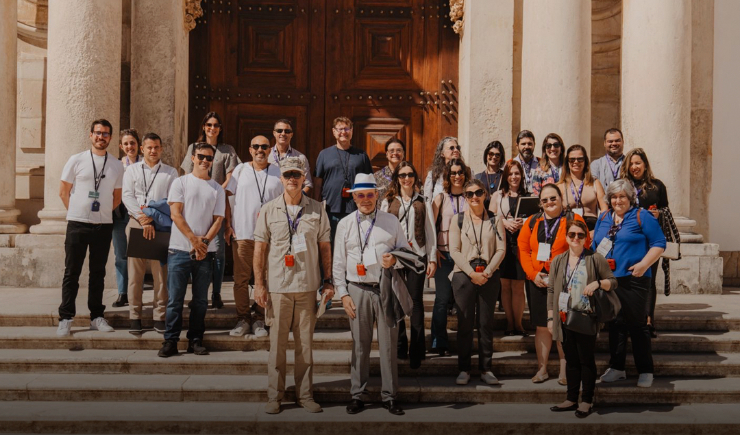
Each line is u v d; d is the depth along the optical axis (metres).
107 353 6.78
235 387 6.19
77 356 6.62
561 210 6.45
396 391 5.99
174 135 9.99
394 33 11.04
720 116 10.69
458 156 7.26
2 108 9.67
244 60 10.98
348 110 11.03
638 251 6.45
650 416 5.91
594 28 10.75
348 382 6.37
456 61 11.02
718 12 10.66
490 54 10.21
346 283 6.13
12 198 9.92
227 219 7.62
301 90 11.01
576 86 9.15
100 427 5.62
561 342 6.05
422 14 11.03
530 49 9.45
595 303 5.89
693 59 10.66
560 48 9.15
